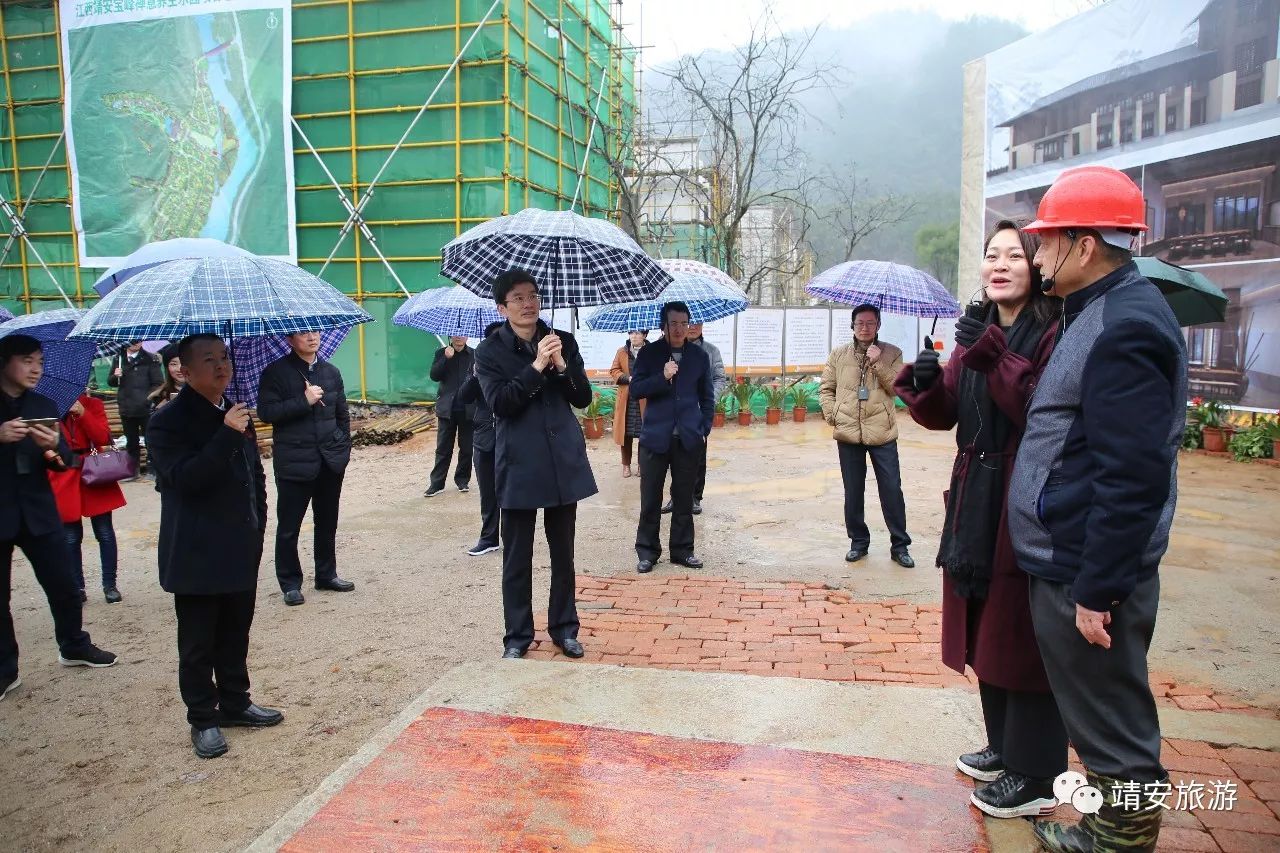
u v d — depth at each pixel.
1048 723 2.61
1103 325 2.14
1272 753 3.23
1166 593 5.30
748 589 5.65
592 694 3.71
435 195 14.69
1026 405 2.40
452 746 3.24
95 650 4.66
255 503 3.80
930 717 3.46
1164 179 11.91
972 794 2.85
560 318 13.99
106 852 2.99
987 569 2.56
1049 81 13.82
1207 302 3.07
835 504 8.20
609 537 7.11
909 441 12.08
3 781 3.47
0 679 4.26
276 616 5.36
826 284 6.30
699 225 23.19
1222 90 10.92
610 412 13.20
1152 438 2.02
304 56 14.96
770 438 12.61
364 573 6.27
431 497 8.98
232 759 3.61
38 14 15.91
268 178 14.98
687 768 3.06
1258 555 6.11
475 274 4.75
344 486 9.62
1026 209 14.49
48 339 4.34
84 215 15.62
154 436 3.50
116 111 15.31
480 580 6.06
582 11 17.41
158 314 3.11
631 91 20.52
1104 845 2.28
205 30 14.88
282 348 4.52
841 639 4.69
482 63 14.21
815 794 2.88
